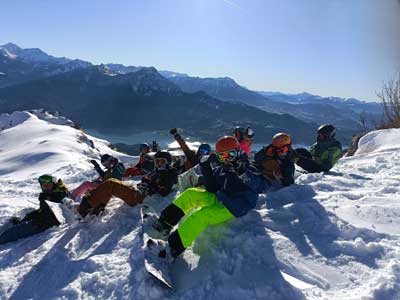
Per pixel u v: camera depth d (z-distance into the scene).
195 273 3.85
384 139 11.24
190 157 7.40
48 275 4.32
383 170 7.34
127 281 3.88
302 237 4.30
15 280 4.32
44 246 5.00
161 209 5.73
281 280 3.60
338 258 3.84
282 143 6.02
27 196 10.57
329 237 4.23
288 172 6.01
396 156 8.55
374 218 4.49
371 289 3.28
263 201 5.40
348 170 7.62
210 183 4.44
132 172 9.69
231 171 4.48
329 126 6.97
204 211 4.14
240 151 4.78
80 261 4.45
